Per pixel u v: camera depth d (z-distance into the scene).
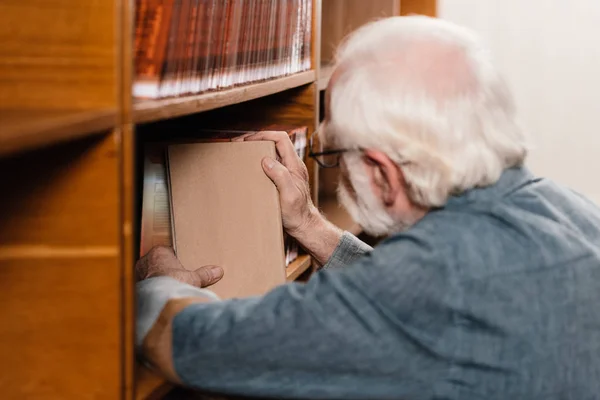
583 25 3.33
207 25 1.23
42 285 0.99
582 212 1.32
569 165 3.44
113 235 0.97
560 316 1.17
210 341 1.12
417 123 1.19
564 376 1.17
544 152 3.45
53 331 0.99
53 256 0.98
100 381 1.00
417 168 1.20
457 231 1.17
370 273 1.12
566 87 3.39
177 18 1.11
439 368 1.12
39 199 0.98
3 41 0.92
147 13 1.05
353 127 1.24
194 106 1.16
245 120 1.97
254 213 1.46
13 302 0.99
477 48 1.26
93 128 0.88
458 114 1.20
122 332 1.00
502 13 3.38
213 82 1.28
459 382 1.13
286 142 1.58
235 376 1.13
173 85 1.12
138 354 1.19
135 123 0.99
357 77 1.25
